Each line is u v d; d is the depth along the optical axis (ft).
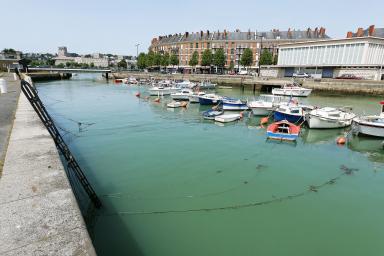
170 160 45.80
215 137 61.57
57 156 22.25
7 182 17.39
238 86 195.62
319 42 202.49
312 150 54.60
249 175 40.70
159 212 29.25
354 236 26.35
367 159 50.21
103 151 49.67
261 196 34.12
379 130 61.57
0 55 286.46
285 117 77.25
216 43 319.27
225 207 30.96
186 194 33.88
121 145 53.67
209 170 42.11
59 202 15.12
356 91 144.05
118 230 25.70
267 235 25.96
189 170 41.78
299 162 47.21
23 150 23.62
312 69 206.69
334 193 35.68
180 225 27.04
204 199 32.73
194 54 295.07
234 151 51.80
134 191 34.14
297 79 171.12
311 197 34.30
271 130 61.41
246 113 93.66
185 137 61.05
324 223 28.43
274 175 41.09
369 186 38.27
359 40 179.32
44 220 13.44
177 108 102.53
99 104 111.04
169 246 23.71
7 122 35.88
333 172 43.11
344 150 55.47
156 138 59.57
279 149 54.03
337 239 25.76
